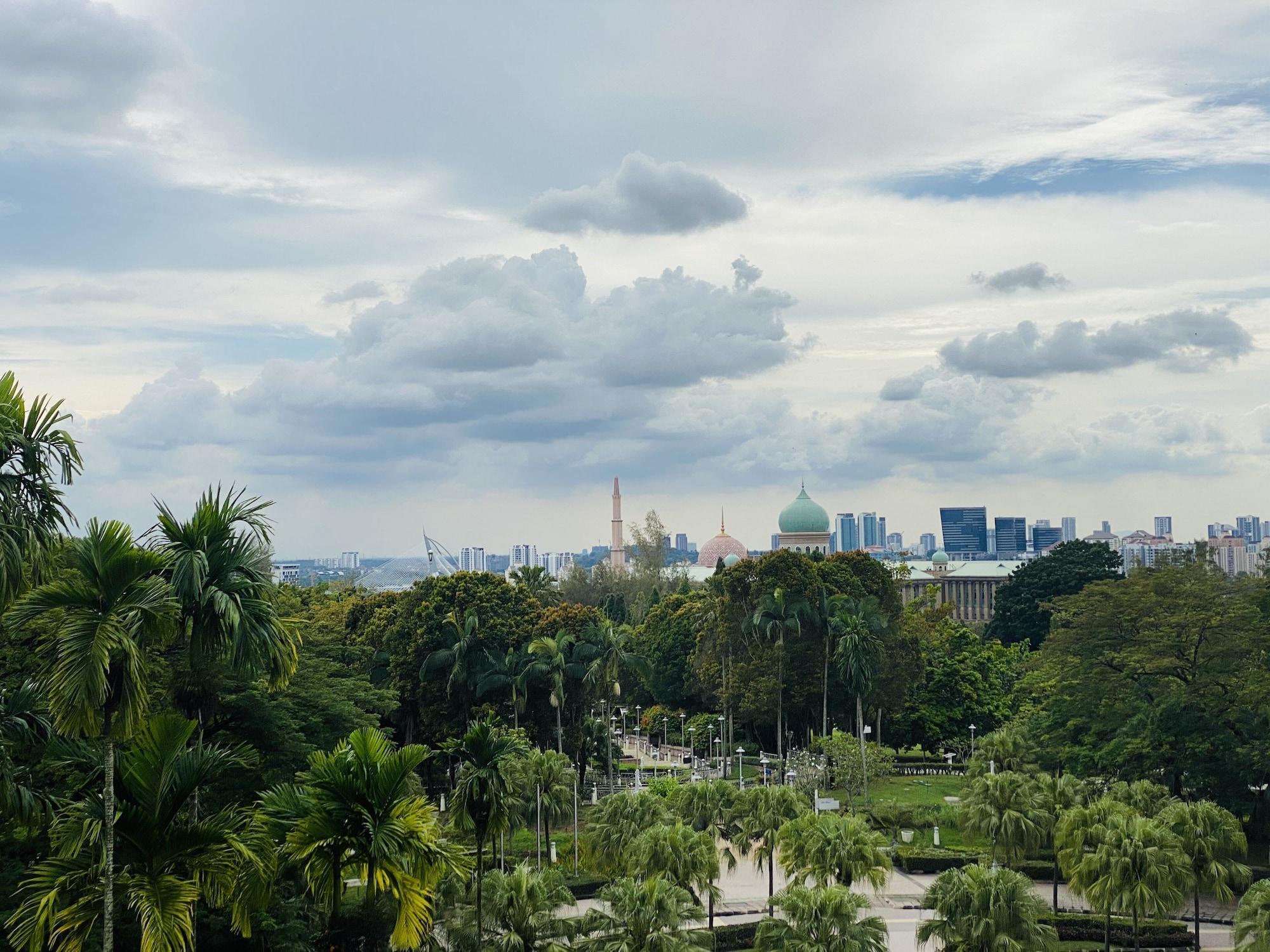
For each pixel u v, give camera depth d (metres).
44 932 31.33
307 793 35.88
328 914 46.41
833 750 97.81
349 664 99.25
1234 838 59.91
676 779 90.06
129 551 31.16
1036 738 96.62
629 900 46.66
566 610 109.81
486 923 46.22
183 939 31.78
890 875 77.81
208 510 33.91
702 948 46.53
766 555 123.00
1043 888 74.75
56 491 32.28
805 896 47.91
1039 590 174.75
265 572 36.16
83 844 32.19
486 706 98.81
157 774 32.88
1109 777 85.44
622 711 153.38
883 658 111.50
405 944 35.56
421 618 102.50
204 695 51.69
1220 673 81.19
